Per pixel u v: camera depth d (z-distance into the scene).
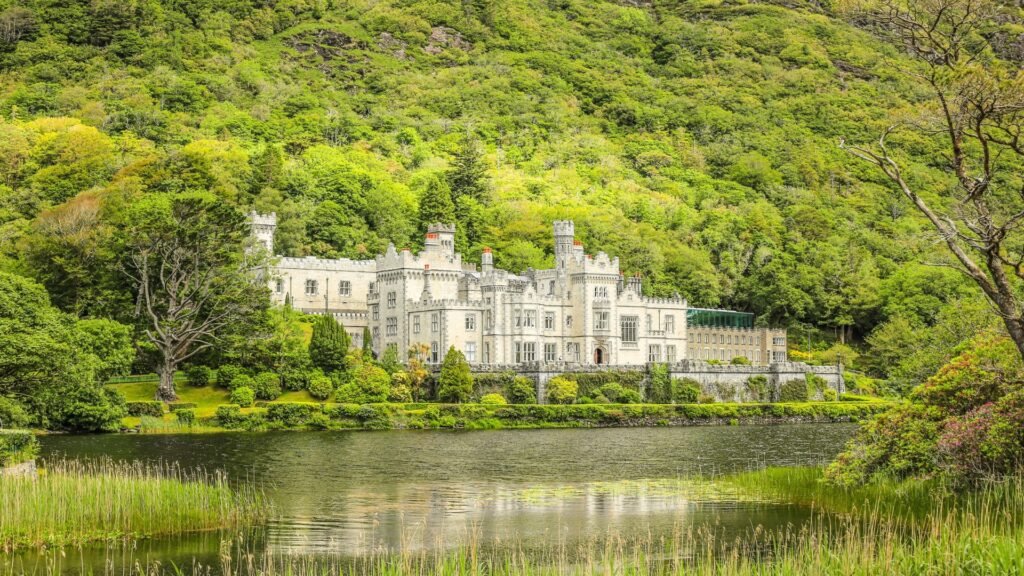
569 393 138.50
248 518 61.06
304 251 195.50
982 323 116.81
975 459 58.91
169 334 126.56
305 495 70.94
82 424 113.31
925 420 63.53
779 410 144.38
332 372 134.88
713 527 59.06
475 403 132.88
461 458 92.62
